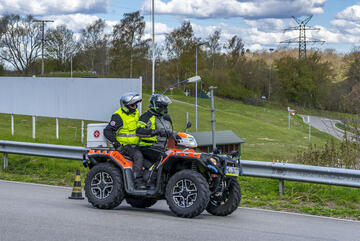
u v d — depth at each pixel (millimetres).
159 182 7562
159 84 105250
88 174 8141
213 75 111125
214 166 7316
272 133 59781
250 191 10781
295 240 6219
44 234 5930
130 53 92875
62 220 6836
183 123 60062
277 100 113188
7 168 13422
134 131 8195
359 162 13180
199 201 7203
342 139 14023
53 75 82688
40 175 12680
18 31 84750
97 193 8172
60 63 93625
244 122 68312
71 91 20266
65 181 11953
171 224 6840
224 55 120312
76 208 8031
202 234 6238
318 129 74562
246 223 7340
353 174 9398
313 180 9828
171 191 7438
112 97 19156
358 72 41125
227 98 113375
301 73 111438
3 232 5988
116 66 93750
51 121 40281
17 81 21781
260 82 116062
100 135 8445
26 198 9039
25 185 11078
